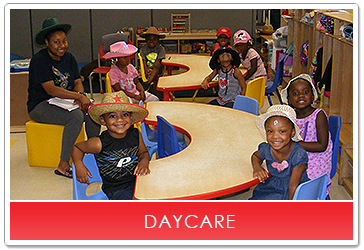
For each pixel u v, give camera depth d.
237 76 4.28
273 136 2.16
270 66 7.02
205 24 8.26
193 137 2.96
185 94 6.65
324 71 4.58
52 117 3.89
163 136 3.06
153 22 8.16
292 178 2.24
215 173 2.38
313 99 2.72
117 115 2.39
